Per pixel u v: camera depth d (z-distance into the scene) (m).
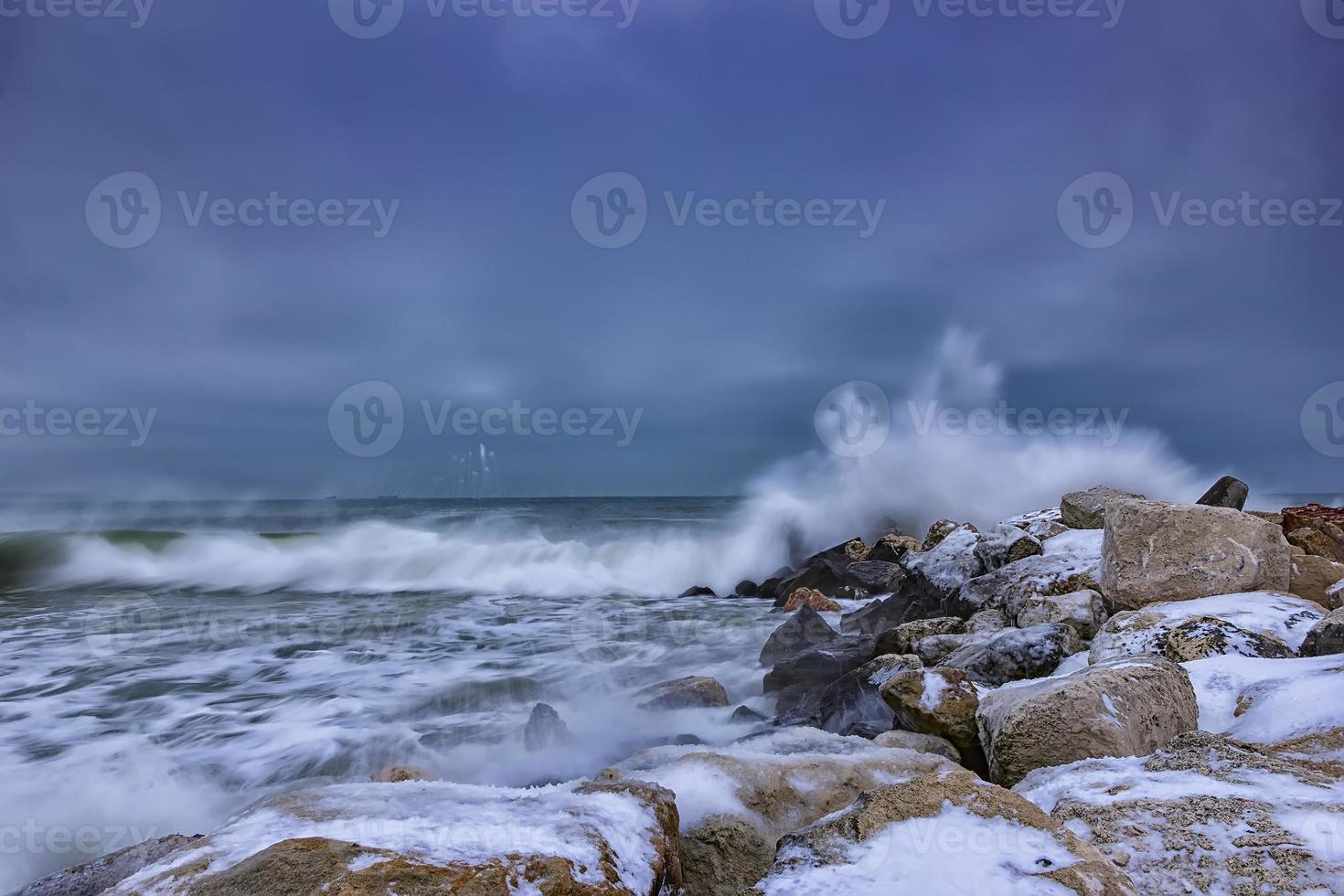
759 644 11.91
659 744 7.00
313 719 8.32
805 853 2.60
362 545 21.97
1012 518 13.56
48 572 19.55
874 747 4.74
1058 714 4.20
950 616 10.26
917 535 20.12
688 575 19.17
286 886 2.09
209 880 2.20
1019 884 2.28
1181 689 4.64
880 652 9.30
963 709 5.32
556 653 11.48
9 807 6.09
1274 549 7.43
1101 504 11.91
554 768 6.54
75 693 9.45
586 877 2.35
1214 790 3.06
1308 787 3.02
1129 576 7.79
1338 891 2.35
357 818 2.59
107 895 2.22
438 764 6.86
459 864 2.23
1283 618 6.30
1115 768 3.49
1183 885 2.53
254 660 11.09
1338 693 4.20
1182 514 7.75
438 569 19.88
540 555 20.47
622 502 62.44
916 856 2.46
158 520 26.41
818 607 14.31
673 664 10.73
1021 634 7.06
